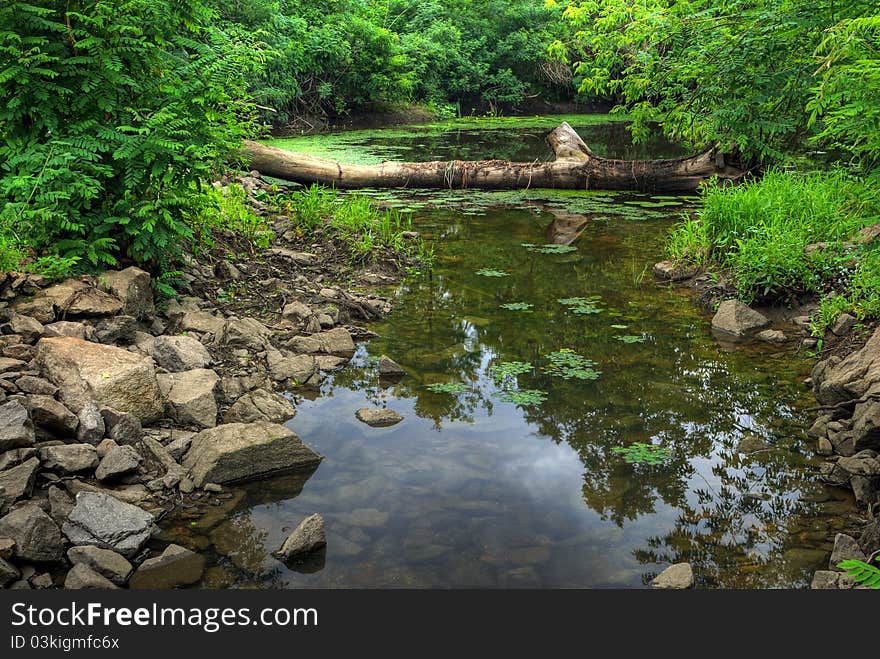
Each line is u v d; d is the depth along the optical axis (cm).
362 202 834
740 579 277
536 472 355
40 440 333
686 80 1104
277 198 864
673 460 368
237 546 293
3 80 434
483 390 451
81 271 461
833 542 301
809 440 389
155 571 277
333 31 2166
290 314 545
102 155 484
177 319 493
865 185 394
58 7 486
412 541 297
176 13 525
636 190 1191
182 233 492
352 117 2328
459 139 1911
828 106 433
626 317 594
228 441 347
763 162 1129
